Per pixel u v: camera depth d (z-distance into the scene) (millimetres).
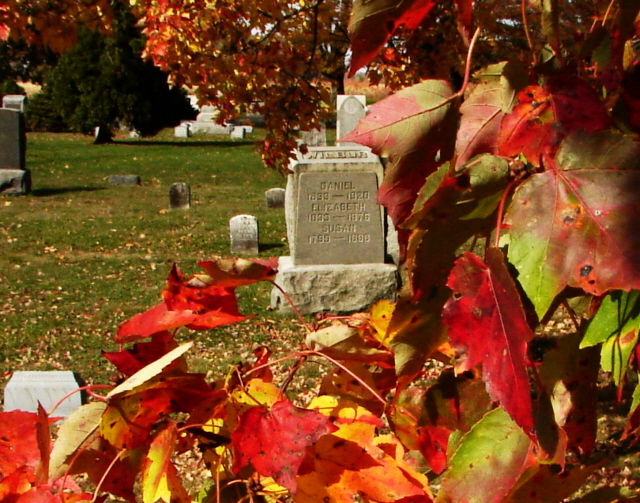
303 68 6746
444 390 1048
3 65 45688
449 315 764
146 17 6559
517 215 781
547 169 800
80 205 20562
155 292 12531
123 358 1227
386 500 1062
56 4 6340
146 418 1146
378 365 1268
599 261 732
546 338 7289
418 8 932
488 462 871
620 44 893
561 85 864
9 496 1179
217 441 1190
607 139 770
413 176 963
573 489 918
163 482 1127
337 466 1087
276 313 11047
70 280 13164
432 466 1113
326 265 11227
